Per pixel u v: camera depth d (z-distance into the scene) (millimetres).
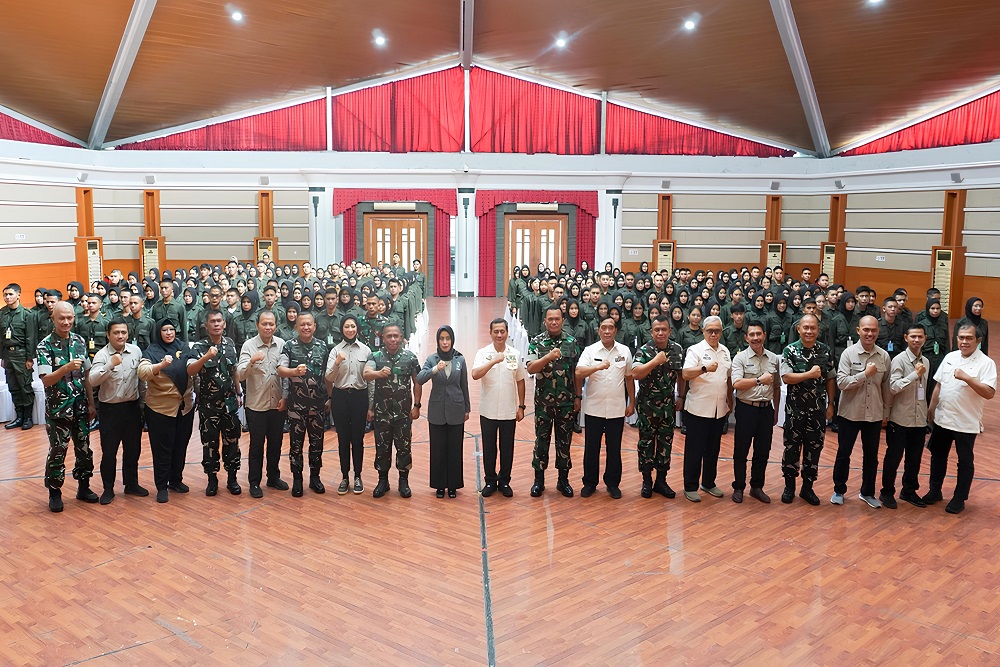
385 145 23906
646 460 6816
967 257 19359
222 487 7086
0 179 18375
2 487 6980
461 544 5781
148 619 4641
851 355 6508
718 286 12500
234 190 22922
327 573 5266
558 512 6484
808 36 17312
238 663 4188
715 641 4438
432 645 4375
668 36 18562
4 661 4191
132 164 22094
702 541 5863
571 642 4414
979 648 4375
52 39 16438
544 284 13031
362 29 19094
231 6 16500
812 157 23984
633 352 9469
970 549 5715
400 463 6809
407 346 11641
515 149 24109
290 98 23438
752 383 6492
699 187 23844
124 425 6617
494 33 20297
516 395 6824
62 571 5266
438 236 23891
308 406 6738
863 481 6688
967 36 16469
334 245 23516
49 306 8828
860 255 22312
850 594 5000
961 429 6355
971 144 19094
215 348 6551
